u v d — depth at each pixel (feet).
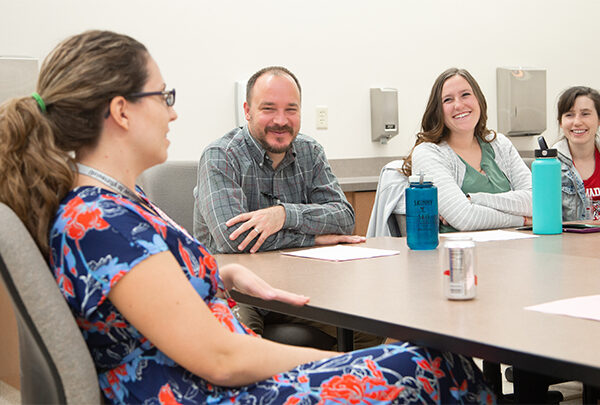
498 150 9.23
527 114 16.26
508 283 4.39
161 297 3.43
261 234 6.45
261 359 3.63
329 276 4.99
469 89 8.88
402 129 15.08
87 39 3.81
